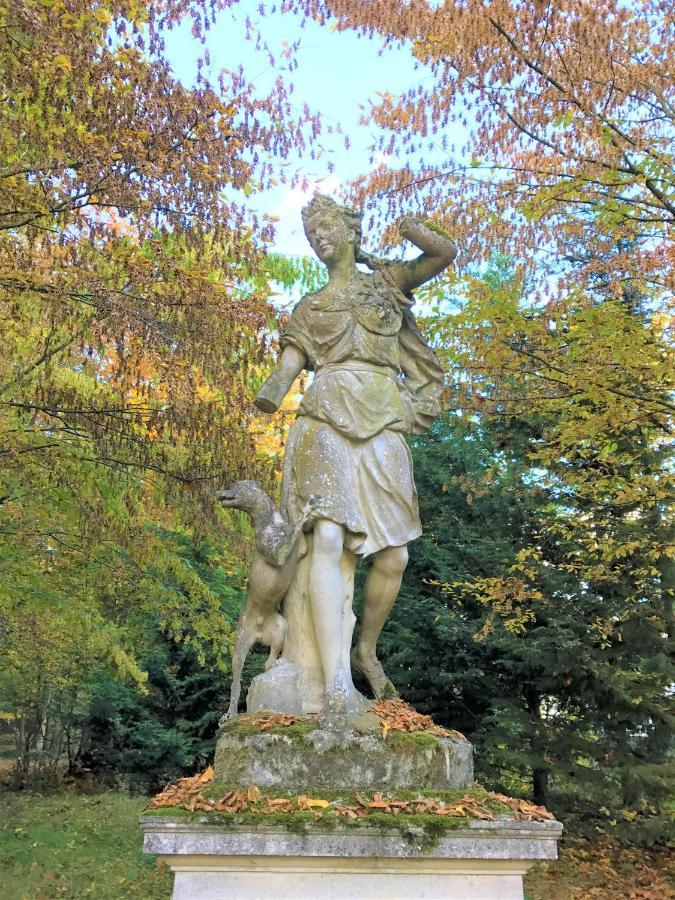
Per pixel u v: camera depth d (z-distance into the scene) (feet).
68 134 21.35
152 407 27.94
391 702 12.42
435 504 42.16
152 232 24.32
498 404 32.32
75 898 29.48
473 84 26.66
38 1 21.02
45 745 57.06
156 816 9.71
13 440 26.58
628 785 36.17
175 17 23.27
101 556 32.40
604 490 33.63
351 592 12.65
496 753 38.65
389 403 12.92
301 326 13.37
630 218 25.90
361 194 28.68
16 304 24.13
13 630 37.91
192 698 47.57
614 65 25.25
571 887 32.40
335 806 9.98
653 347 27.12
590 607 37.78
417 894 9.86
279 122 24.59
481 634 35.76
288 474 12.85
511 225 28.12
